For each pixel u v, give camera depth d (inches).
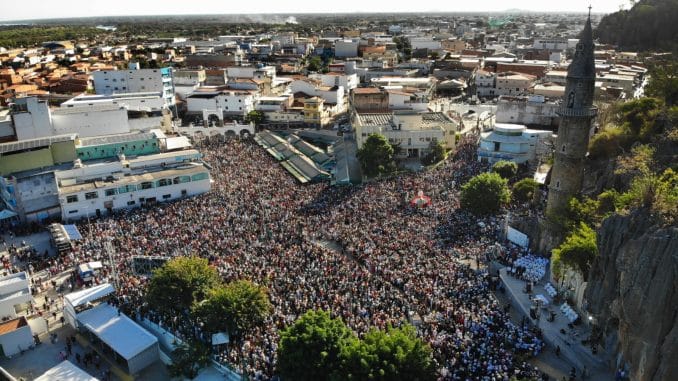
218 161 5777.6
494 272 3211.1
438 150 5723.4
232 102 7755.9
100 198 4525.1
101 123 5984.3
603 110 5374.0
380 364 2023.9
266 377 2277.3
